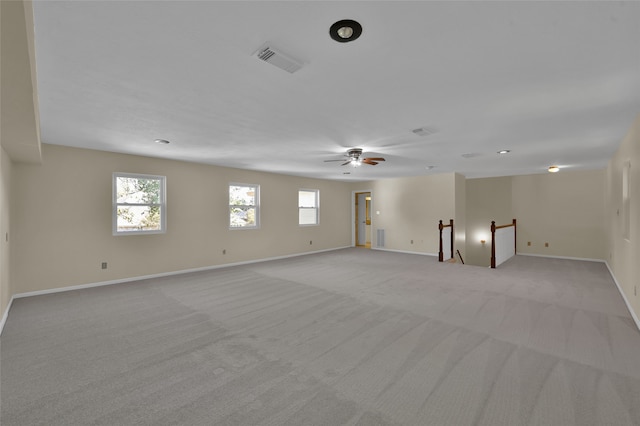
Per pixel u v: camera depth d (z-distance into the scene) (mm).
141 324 3379
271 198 7754
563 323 3326
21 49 1492
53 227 4613
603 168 7109
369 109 3096
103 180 5070
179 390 2146
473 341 2893
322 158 5727
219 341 2936
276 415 1871
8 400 2041
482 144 4598
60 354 2689
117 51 1991
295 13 1611
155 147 4809
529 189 8336
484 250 9203
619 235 4785
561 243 7844
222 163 6320
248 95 2738
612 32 1774
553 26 1726
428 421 1809
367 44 1917
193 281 5336
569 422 1785
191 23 1695
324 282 5242
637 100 2838
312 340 2941
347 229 10031
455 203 7895
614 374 2309
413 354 2645
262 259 7516
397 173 7918
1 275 3373
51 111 3141
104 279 5090
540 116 3303
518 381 2219
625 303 4020
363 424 1788
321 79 2420
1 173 3359
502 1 1518
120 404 1997
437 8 1571
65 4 1511
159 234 5750
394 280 5363
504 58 2094
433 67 2223
